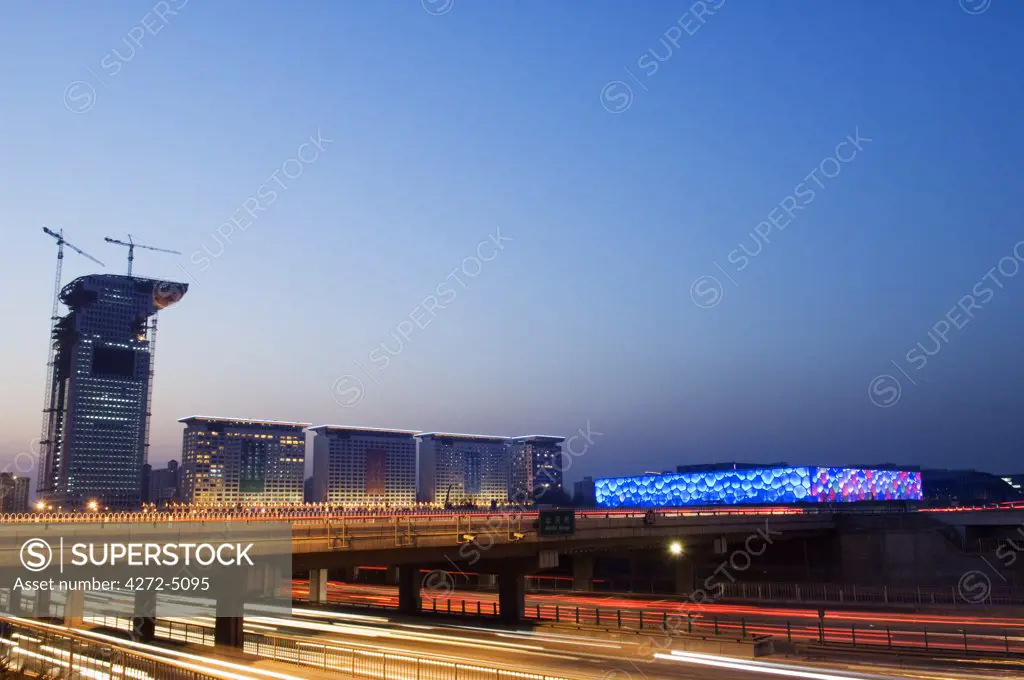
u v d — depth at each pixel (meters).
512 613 73.12
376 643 57.09
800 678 43.78
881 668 46.84
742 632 56.62
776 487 169.25
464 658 50.47
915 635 60.47
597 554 109.94
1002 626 66.19
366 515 60.94
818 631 63.25
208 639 52.00
